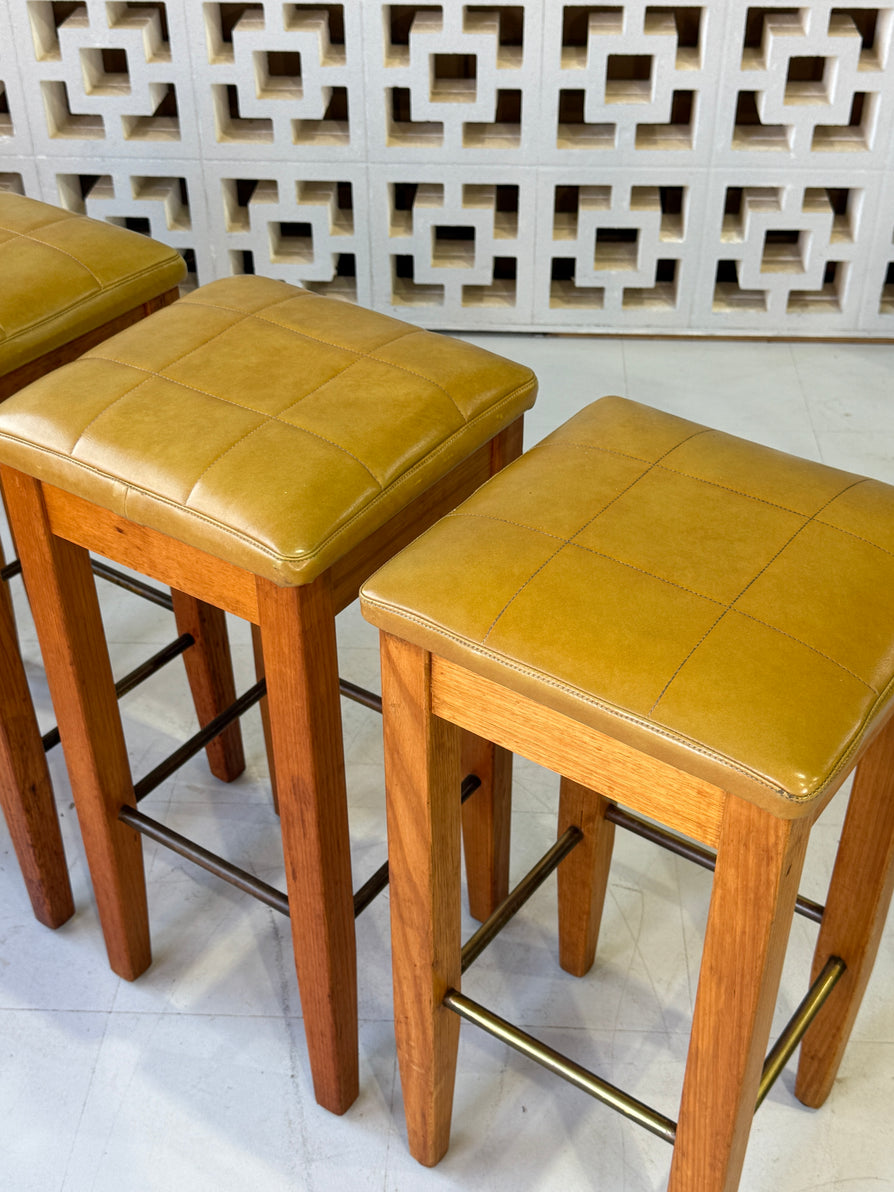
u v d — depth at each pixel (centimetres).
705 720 86
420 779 107
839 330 281
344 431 111
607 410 117
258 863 172
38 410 116
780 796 83
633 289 289
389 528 116
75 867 173
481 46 248
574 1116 143
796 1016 124
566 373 271
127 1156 141
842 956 128
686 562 97
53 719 195
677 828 94
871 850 119
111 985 158
